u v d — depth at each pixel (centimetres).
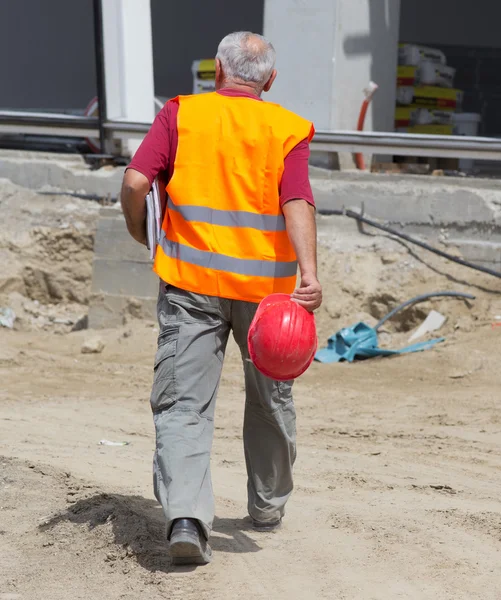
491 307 2441
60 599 841
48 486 1181
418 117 3388
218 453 1466
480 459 1463
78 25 5375
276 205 911
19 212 2864
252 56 943
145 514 1044
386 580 883
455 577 893
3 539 1012
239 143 909
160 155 910
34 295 2773
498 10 5316
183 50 5341
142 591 848
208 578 877
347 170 2928
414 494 1233
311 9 2956
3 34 5322
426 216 2655
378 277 2575
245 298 909
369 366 2233
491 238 2594
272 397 954
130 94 3073
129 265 2695
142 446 1507
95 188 2928
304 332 858
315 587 862
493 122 5347
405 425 1711
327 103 2969
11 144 3644
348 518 1085
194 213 909
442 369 2159
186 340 903
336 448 1531
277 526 1044
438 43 5309
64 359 2297
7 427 1597
